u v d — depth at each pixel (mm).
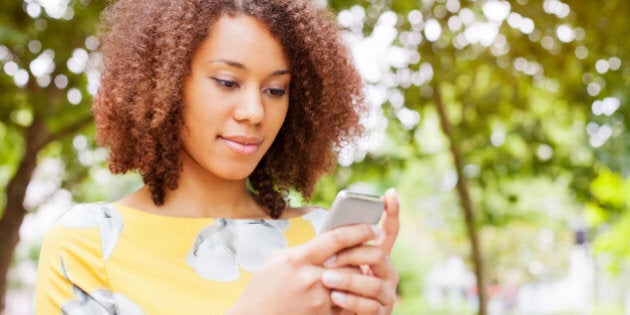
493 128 8586
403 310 20578
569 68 7371
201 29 1511
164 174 1608
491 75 7785
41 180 9000
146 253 1515
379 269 1295
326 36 1735
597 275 22703
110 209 1554
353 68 1819
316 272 1247
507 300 24500
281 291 1238
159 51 1594
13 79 6555
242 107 1513
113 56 1682
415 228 27875
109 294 1482
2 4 5930
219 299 1507
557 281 24891
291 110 1788
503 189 8688
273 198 1755
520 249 23094
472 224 8422
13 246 7320
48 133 7375
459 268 26188
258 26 1533
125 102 1623
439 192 19875
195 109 1534
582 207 9102
